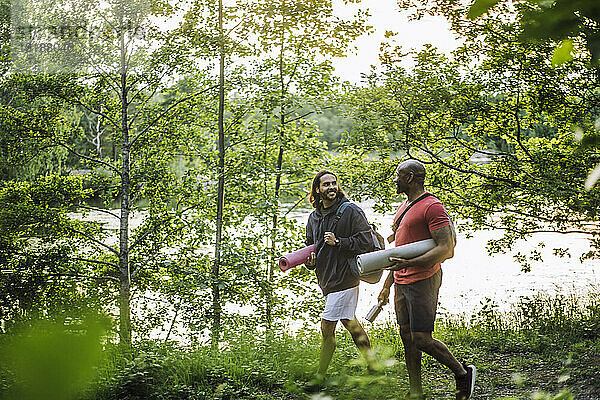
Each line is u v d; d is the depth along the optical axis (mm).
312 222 5184
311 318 9031
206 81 9422
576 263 16875
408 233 4332
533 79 8414
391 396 2768
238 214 9422
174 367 5426
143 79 9094
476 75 9102
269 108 9164
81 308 469
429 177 10039
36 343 354
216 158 9586
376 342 6668
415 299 4258
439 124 9773
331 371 4957
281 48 9273
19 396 341
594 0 396
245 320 8914
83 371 354
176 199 9773
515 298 12422
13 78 8188
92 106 9391
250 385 5121
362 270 4355
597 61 409
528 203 9445
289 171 9359
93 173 9734
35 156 9016
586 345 6637
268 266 9219
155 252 9617
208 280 8758
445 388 4949
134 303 9242
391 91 9461
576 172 8016
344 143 9867
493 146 9844
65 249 9133
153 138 9719
